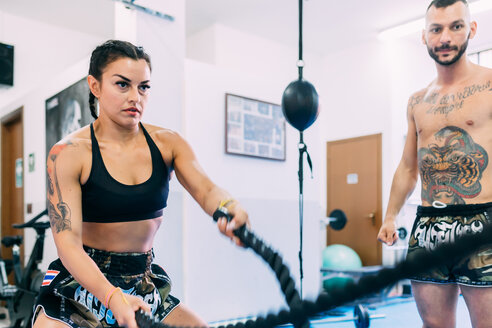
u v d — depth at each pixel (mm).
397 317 4141
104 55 1200
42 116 4742
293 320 573
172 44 3557
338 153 6961
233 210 975
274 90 4680
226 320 4082
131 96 1206
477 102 1637
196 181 1319
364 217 6527
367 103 6633
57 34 6219
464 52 1661
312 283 4746
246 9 5781
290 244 4645
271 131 4590
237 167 4328
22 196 5289
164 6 3492
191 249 3980
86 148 1274
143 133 1371
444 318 1716
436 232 1702
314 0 5457
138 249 1354
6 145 5781
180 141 1411
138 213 1316
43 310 1249
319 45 6914
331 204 7004
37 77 6000
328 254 5602
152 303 1340
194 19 6078
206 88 4172
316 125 4965
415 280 1769
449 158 1698
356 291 476
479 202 1624
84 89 3902
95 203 1280
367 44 6691
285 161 4695
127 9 3357
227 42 6297
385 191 6316
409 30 6094
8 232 5723
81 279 1095
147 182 1321
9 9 5707
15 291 3672
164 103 3502
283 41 6820
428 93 1820
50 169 1229
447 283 1670
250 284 4363
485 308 1543
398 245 5750
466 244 404
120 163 1303
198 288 3998
